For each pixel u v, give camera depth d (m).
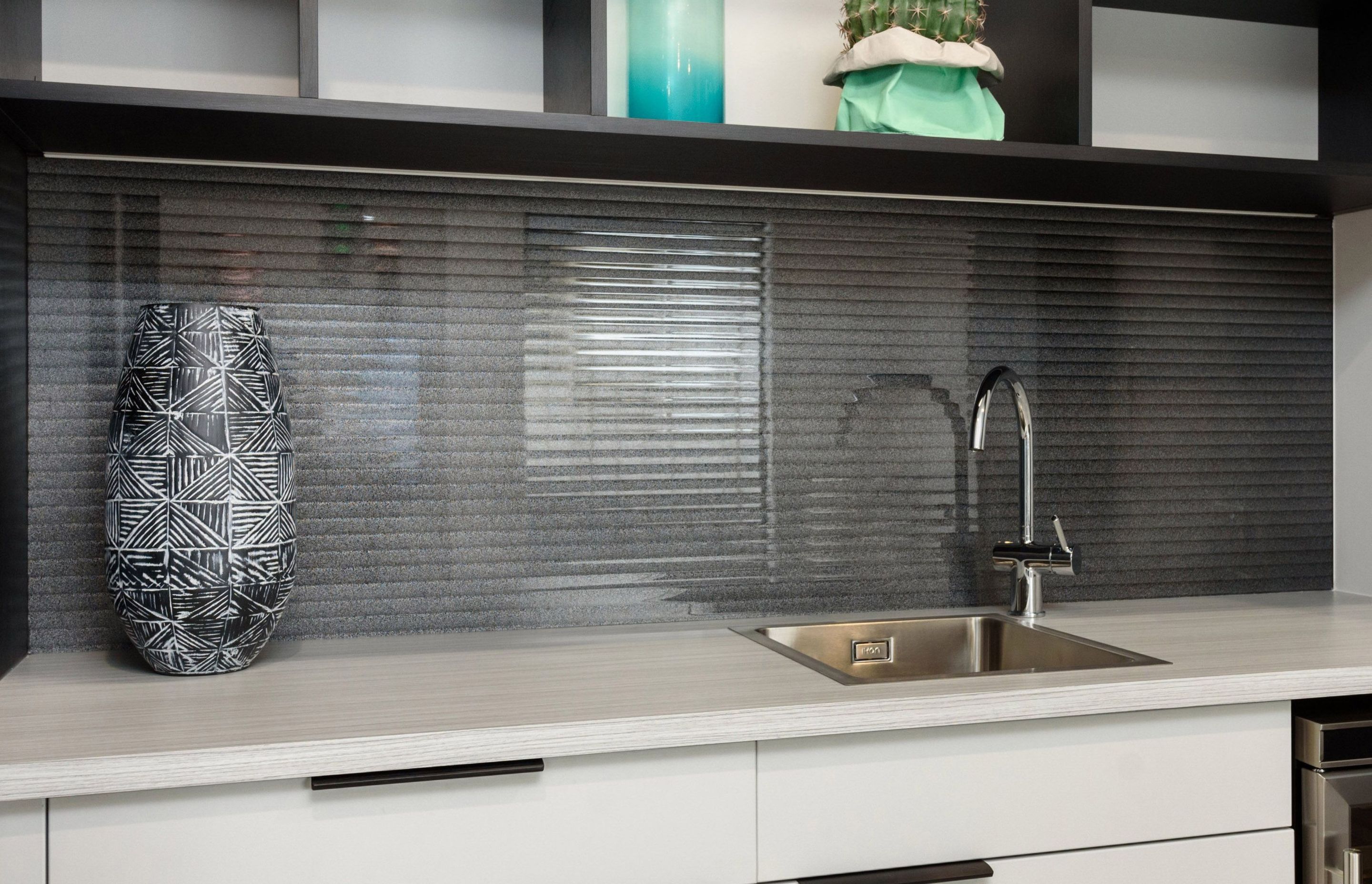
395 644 1.50
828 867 1.17
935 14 1.50
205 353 1.28
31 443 1.44
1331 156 1.94
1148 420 1.88
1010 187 1.69
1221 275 1.92
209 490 1.26
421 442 1.57
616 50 1.61
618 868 1.11
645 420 1.66
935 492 1.78
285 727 1.07
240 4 1.50
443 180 1.57
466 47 1.58
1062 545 1.67
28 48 1.36
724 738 1.12
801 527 1.72
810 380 1.73
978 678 1.27
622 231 1.64
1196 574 1.91
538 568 1.62
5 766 0.96
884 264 1.75
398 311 1.56
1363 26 1.86
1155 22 1.88
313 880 1.04
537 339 1.61
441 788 1.07
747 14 1.71
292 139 1.37
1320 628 1.59
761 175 1.60
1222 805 1.29
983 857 1.21
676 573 1.67
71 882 0.99
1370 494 1.90
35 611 1.44
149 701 1.18
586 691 1.22
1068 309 1.84
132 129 1.32
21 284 1.40
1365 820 1.32
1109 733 1.25
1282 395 1.95
